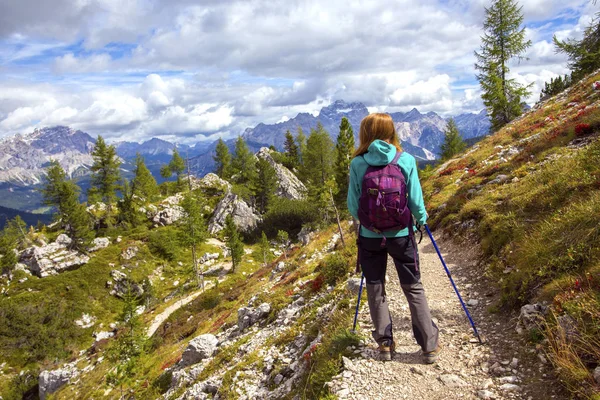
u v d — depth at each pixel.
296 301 13.24
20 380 52.47
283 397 6.22
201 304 44.56
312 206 77.56
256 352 10.62
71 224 76.19
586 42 31.22
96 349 51.59
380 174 3.48
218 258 76.19
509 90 37.69
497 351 3.99
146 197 98.44
